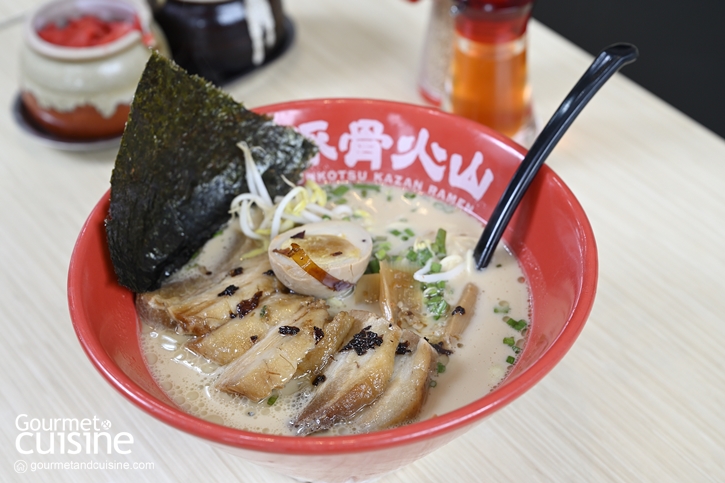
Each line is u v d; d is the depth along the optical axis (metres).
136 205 0.36
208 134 0.39
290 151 0.42
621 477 0.34
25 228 0.47
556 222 0.36
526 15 0.46
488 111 0.48
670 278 0.42
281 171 0.42
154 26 0.53
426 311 0.37
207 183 0.40
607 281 0.42
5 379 0.38
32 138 0.51
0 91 0.57
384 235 0.41
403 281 0.38
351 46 0.59
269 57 0.57
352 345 0.33
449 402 0.33
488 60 0.46
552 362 0.28
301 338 0.33
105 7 0.55
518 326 0.36
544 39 0.59
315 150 0.42
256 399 0.32
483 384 0.34
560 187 0.35
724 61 0.79
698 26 0.82
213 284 0.38
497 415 0.36
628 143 0.50
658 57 0.80
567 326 0.29
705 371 0.38
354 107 0.42
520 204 0.38
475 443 0.35
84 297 0.32
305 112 0.42
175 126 0.37
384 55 0.58
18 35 0.62
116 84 0.50
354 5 0.63
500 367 0.34
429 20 0.52
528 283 0.38
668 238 0.45
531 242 0.38
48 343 0.40
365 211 0.43
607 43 0.82
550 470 0.34
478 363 0.35
